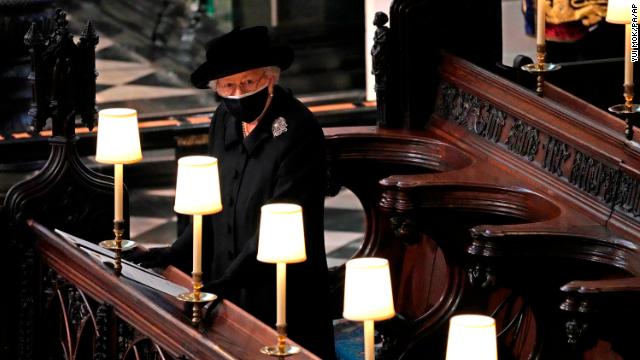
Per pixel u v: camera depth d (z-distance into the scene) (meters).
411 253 18.19
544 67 14.73
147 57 36.09
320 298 13.16
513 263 13.59
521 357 15.50
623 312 11.73
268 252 10.20
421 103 17.91
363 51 33.59
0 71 29.02
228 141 13.34
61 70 14.73
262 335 11.27
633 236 13.16
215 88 13.09
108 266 13.00
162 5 36.59
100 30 37.50
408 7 17.80
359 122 30.48
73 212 15.06
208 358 10.98
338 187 17.98
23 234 14.71
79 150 28.14
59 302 14.45
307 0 33.25
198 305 11.58
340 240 24.30
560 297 14.45
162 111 31.12
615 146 13.73
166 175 28.11
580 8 20.05
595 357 13.46
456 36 17.89
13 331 15.02
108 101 31.89
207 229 13.79
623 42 20.27
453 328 8.69
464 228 15.67
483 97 16.42
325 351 13.34
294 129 12.93
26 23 29.14
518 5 27.39
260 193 13.00
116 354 12.91
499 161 15.90
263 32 12.75
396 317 16.62
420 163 17.23
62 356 14.69
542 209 14.57
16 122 28.59
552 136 14.87
